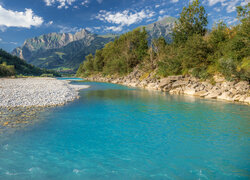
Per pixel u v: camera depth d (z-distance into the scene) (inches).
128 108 809.5
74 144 414.0
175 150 385.7
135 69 3038.9
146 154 366.6
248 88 1015.6
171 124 570.6
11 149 381.7
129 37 3619.6
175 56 2030.0
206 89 1254.3
